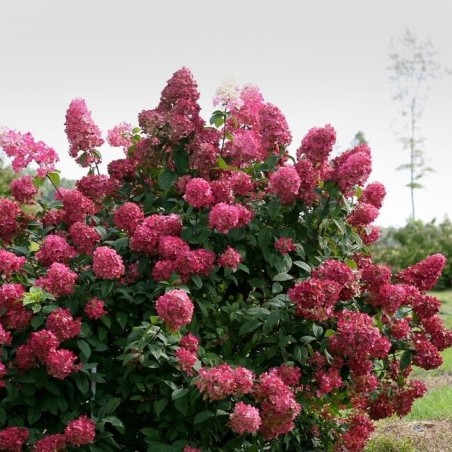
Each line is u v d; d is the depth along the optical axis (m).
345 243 4.64
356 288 4.21
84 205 4.52
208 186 4.23
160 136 4.52
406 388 4.82
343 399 4.53
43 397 3.82
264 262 4.51
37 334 3.67
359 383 4.31
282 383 3.75
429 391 7.55
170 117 4.48
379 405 4.65
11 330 3.97
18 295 3.82
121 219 4.31
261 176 4.68
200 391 3.58
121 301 4.12
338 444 4.46
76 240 4.27
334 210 4.33
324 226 4.46
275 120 4.52
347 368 4.26
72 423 3.64
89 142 4.73
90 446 3.71
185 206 4.57
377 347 4.11
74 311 3.97
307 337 4.11
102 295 3.97
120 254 4.38
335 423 4.57
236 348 4.37
